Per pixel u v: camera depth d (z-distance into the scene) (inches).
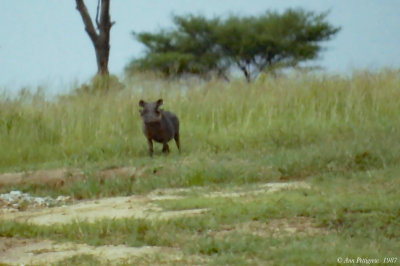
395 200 1389.0
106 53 4239.7
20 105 2657.5
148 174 1927.9
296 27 6412.4
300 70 2913.4
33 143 2475.4
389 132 2277.3
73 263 1088.2
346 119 2522.1
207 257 1093.8
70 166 2106.3
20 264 1096.2
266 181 1835.6
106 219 1346.0
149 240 1202.0
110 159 2250.2
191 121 2669.8
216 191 1727.4
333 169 1847.9
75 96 2812.5
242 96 2755.9
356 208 1336.1
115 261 1087.6
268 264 1035.9
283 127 2436.0
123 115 2625.5
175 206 1505.9
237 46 6304.1
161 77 3056.1
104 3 4170.8
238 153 2175.2
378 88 2731.3
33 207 1717.5
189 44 6437.0
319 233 1211.9
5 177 2005.4
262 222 1302.9
